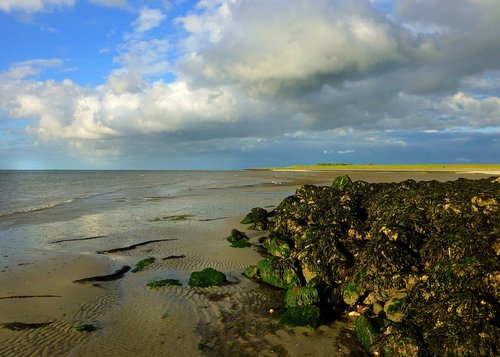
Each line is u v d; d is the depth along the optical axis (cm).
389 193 1738
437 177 6706
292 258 1399
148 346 927
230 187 6209
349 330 993
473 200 1252
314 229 1530
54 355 890
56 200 4331
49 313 1125
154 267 1579
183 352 898
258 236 2098
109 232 2306
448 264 948
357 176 7819
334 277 1260
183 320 1070
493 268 884
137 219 2792
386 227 1227
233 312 1119
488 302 814
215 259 1680
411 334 827
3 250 1886
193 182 8419
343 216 1602
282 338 956
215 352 897
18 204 3928
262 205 3534
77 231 2353
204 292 1282
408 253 1130
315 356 874
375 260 1117
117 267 1578
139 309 1149
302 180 7812
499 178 1788
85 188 6519
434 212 1276
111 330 1013
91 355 888
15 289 1326
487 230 1077
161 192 5409
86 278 1442
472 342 760
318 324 1014
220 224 2497
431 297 923
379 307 1040
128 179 10606
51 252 1836
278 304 1174
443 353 783
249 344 931
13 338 971
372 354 872
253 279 1408
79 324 1050
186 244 1956
